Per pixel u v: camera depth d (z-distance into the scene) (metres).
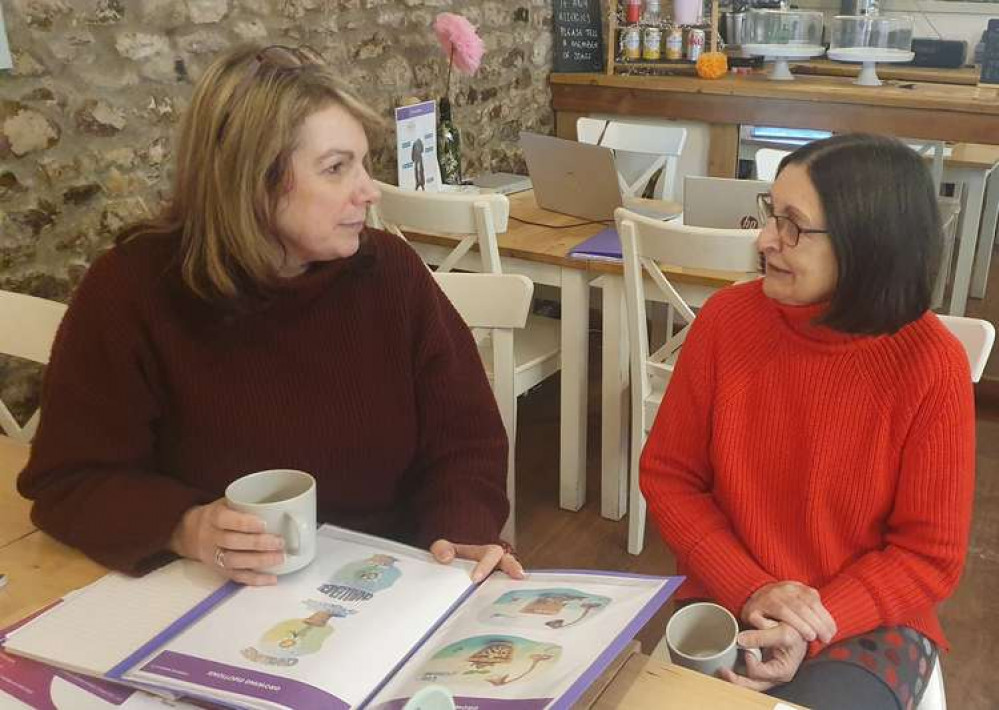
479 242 2.49
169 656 0.89
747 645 1.19
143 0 2.36
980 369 1.51
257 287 1.16
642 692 0.89
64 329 1.20
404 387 1.32
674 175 3.74
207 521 1.05
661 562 2.54
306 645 0.91
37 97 2.17
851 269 1.15
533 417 3.41
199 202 1.12
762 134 3.89
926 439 1.21
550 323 2.91
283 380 1.23
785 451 1.29
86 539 1.09
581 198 2.85
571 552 2.59
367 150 1.15
